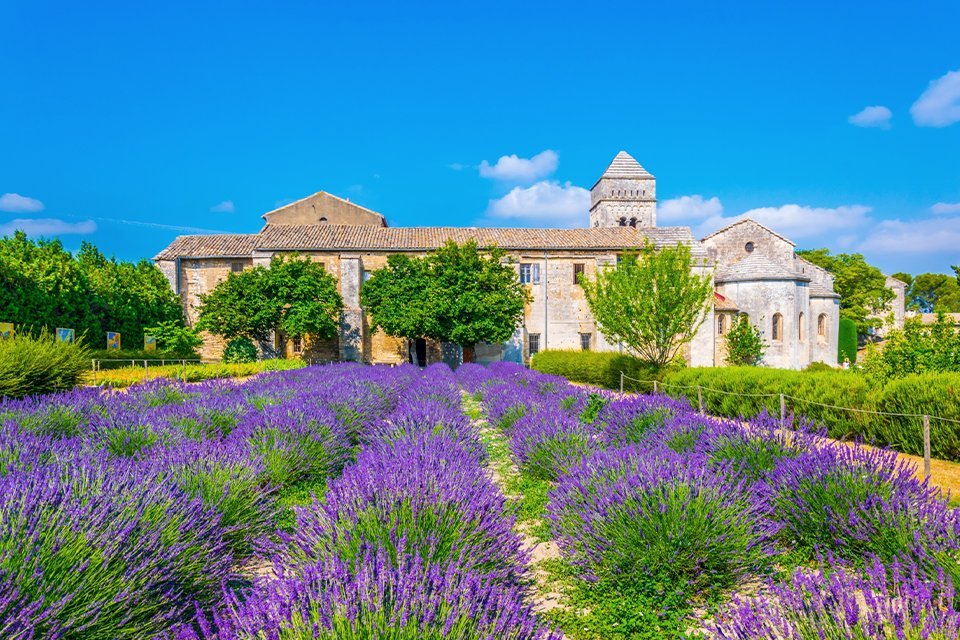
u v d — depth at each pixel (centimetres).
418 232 3641
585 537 399
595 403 1009
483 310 2819
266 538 392
